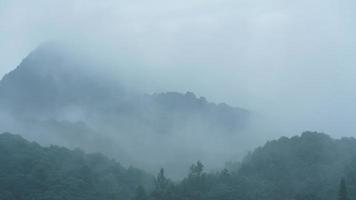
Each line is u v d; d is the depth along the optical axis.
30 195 91.88
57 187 94.81
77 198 93.00
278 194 93.94
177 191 94.56
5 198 89.44
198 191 94.00
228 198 91.12
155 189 99.00
